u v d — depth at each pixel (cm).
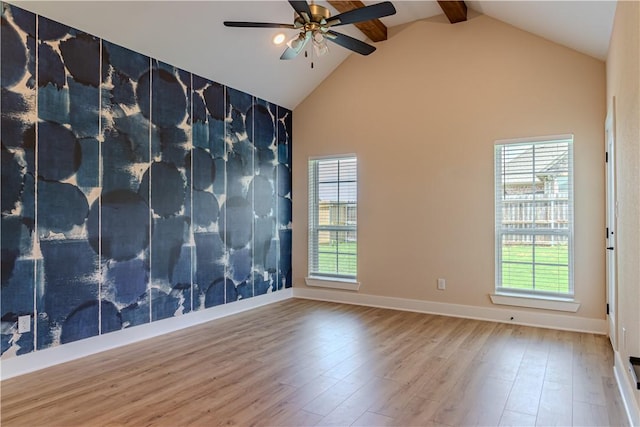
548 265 425
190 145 440
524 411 245
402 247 503
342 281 544
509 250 445
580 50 402
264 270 539
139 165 388
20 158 305
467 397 263
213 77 462
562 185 418
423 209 489
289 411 246
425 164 488
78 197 341
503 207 448
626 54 245
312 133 570
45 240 319
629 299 243
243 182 509
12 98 301
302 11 305
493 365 317
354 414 242
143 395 268
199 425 230
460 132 468
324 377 296
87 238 347
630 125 234
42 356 317
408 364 320
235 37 417
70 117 335
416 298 495
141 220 390
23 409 249
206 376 299
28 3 304
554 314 419
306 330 417
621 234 280
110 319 364
